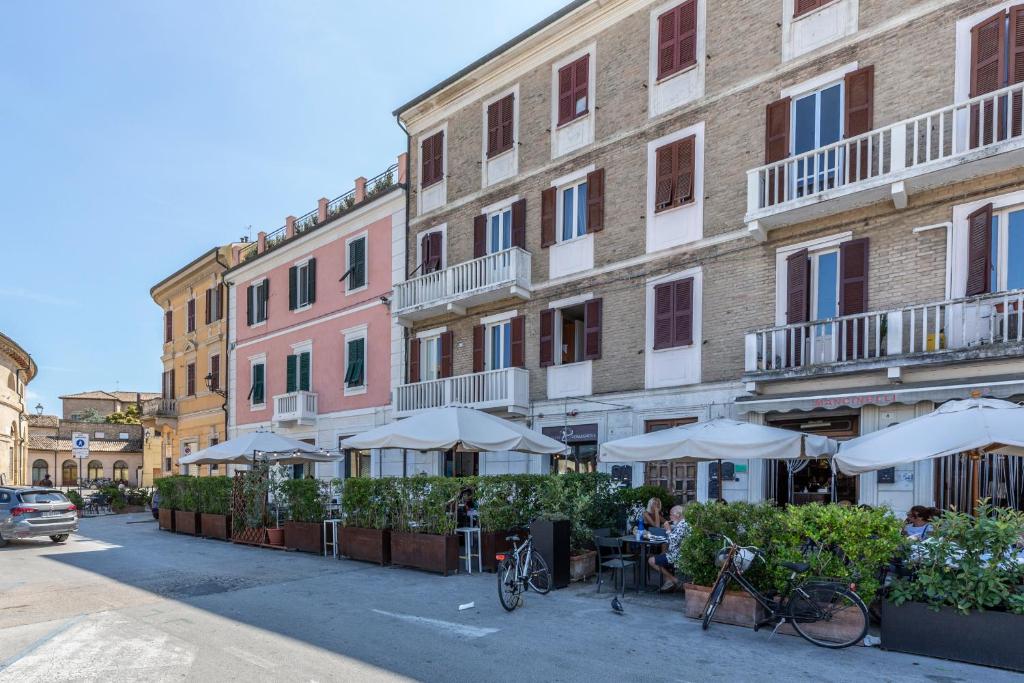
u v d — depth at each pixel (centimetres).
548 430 1794
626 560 1085
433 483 1241
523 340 1891
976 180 1162
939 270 1194
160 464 4862
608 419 1658
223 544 1730
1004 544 672
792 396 1279
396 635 795
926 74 1234
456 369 2086
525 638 778
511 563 935
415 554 1242
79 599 1020
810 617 749
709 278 1507
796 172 1352
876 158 1274
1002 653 655
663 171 1605
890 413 1208
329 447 2511
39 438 6266
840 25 1352
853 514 766
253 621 869
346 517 1413
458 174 2136
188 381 3544
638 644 749
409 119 2291
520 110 1961
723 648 733
